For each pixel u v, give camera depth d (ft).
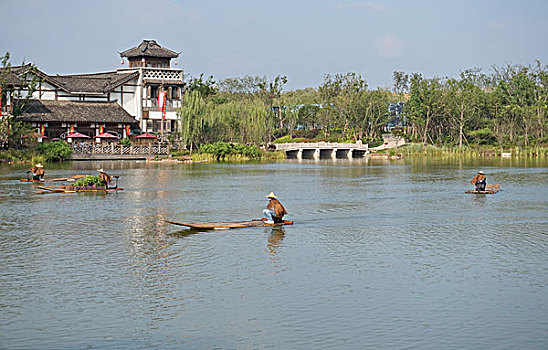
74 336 55.83
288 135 500.74
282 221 109.09
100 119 334.85
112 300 65.05
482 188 162.30
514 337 55.47
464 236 97.96
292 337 55.67
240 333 56.54
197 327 57.88
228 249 87.86
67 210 126.00
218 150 341.00
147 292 67.72
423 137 498.28
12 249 87.97
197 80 504.02
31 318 59.98
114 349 53.16
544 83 492.13
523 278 73.10
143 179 204.13
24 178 193.98
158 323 58.85
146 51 362.12
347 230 102.94
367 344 54.19
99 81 363.35
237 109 394.73
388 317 60.34
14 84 316.19
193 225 103.91
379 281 71.92
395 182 197.16
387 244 91.66
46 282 71.36
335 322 59.11
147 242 92.63
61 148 296.51
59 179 189.26
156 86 367.25
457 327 57.77
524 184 188.44
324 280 72.28
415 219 115.44
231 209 130.21
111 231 101.86
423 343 54.34
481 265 79.10
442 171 253.85
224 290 68.44
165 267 77.97
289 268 77.56
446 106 479.00
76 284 70.64
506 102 491.31
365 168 274.98
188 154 344.08
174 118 371.76
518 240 94.94
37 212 122.72
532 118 456.04
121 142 329.31
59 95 346.74
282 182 195.21
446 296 66.39
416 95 490.90
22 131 290.56
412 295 66.74
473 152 420.77
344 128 506.89
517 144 454.40
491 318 59.98
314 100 568.00
